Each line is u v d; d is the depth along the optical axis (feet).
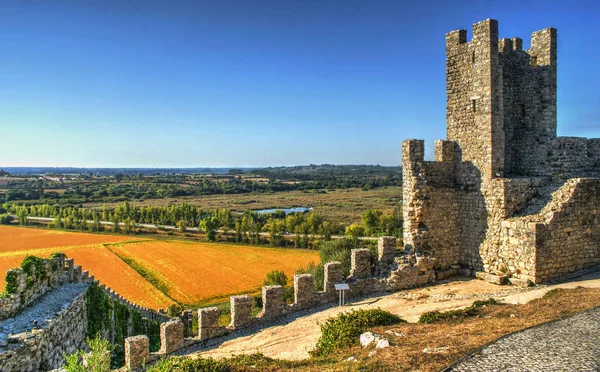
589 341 47.50
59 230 449.89
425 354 47.34
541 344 47.39
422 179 98.22
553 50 99.19
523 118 102.63
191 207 526.98
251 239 400.26
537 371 40.81
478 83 95.71
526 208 92.58
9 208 578.66
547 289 77.00
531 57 103.19
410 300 85.61
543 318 57.72
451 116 103.19
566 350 45.34
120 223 481.05
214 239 411.75
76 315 87.71
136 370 73.46
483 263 95.86
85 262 312.91
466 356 45.09
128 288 257.14
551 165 96.94
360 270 98.68
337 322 66.80
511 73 102.89
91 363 49.75
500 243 91.50
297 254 343.87
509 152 103.35
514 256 88.22
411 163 98.94
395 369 44.06
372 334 57.93
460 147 101.09
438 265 99.76
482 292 83.61
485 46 93.56
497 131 93.81
